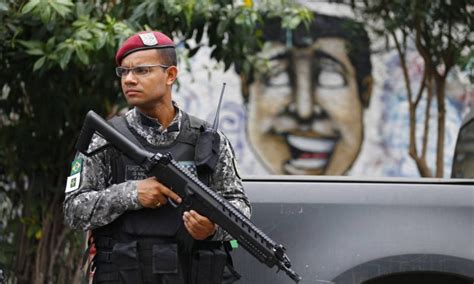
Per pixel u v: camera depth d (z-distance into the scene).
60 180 7.21
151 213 3.90
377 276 4.61
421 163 9.34
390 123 11.91
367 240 4.64
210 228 3.82
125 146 3.86
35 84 6.94
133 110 4.05
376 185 4.74
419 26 8.76
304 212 4.67
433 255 4.64
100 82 7.05
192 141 4.01
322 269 4.58
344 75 11.88
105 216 3.85
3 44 6.52
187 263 3.93
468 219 4.72
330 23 11.78
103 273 3.94
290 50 11.82
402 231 4.67
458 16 8.55
